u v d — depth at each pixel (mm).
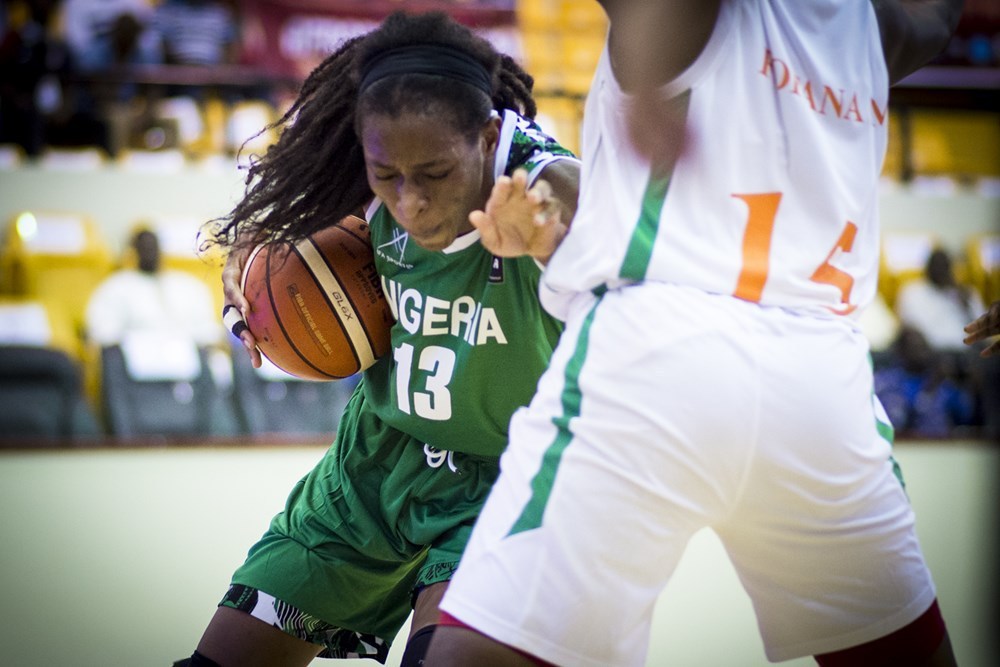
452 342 3041
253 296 3299
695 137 2518
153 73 12586
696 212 2523
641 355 2436
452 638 2453
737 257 2508
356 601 3293
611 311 2510
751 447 2430
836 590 2578
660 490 2412
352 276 3256
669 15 2490
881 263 12656
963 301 12188
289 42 13094
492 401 3064
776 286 2516
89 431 9703
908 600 2600
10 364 9703
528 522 2445
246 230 3205
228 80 12695
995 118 14359
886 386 11062
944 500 8195
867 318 12156
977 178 14242
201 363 10195
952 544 7117
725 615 5762
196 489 7910
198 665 3168
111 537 6824
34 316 10422
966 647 5391
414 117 2619
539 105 13633
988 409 11109
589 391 2467
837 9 2707
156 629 5371
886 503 2582
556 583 2408
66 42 12656
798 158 2576
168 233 11477
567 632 2406
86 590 5895
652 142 2529
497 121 2850
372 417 3344
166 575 6141
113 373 9977
